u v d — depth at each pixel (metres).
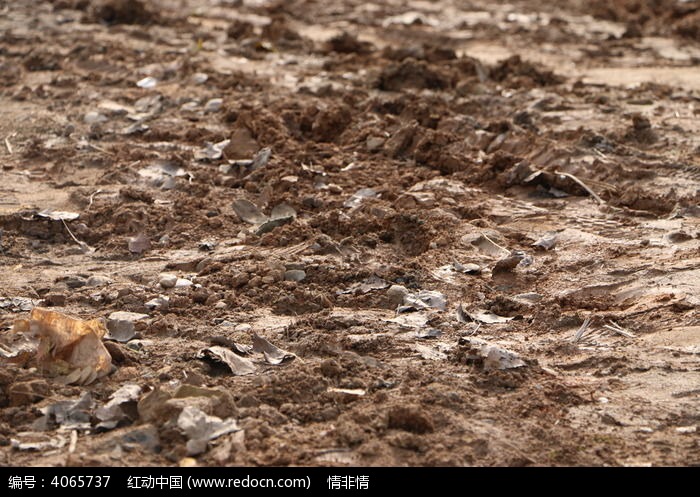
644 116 14.77
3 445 6.41
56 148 13.43
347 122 14.15
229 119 14.81
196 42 21.25
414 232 10.34
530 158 12.81
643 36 23.39
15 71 18.03
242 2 27.81
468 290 9.02
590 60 20.44
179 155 13.16
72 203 11.51
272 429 6.54
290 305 8.62
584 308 8.71
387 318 8.40
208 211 11.16
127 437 6.41
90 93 16.45
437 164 12.81
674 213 11.02
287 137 13.55
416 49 18.98
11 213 10.83
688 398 7.09
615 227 10.74
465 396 7.02
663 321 8.28
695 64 20.03
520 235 10.44
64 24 22.95
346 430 6.47
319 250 9.86
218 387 6.95
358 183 12.07
